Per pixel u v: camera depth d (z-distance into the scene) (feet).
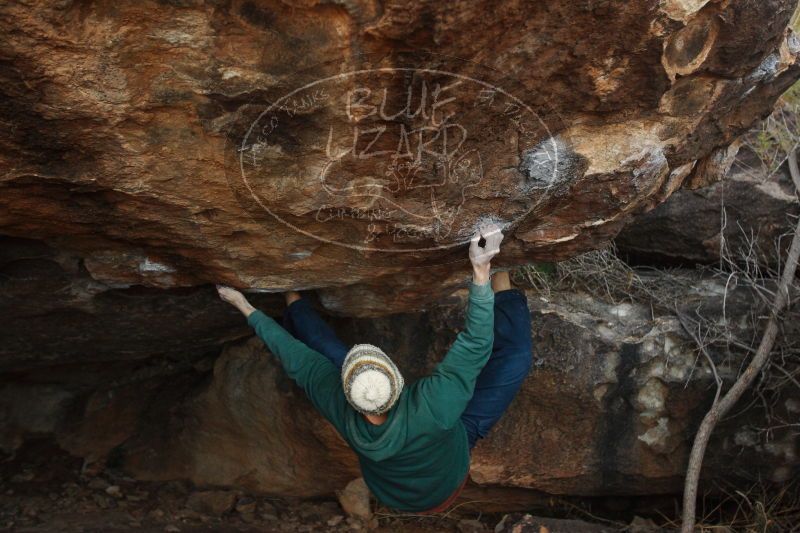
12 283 9.53
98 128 6.63
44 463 14.49
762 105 8.99
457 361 8.43
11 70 6.08
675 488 14.34
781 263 14.35
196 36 6.15
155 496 14.35
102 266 8.79
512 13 6.13
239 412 14.14
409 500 9.02
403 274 9.32
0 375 13.88
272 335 9.23
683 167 8.90
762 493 14.57
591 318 13.47
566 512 15.16
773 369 13.71
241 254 8.38
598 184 7.88
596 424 13.65
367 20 5.91
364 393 8.10
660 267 15.19
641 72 6.99
